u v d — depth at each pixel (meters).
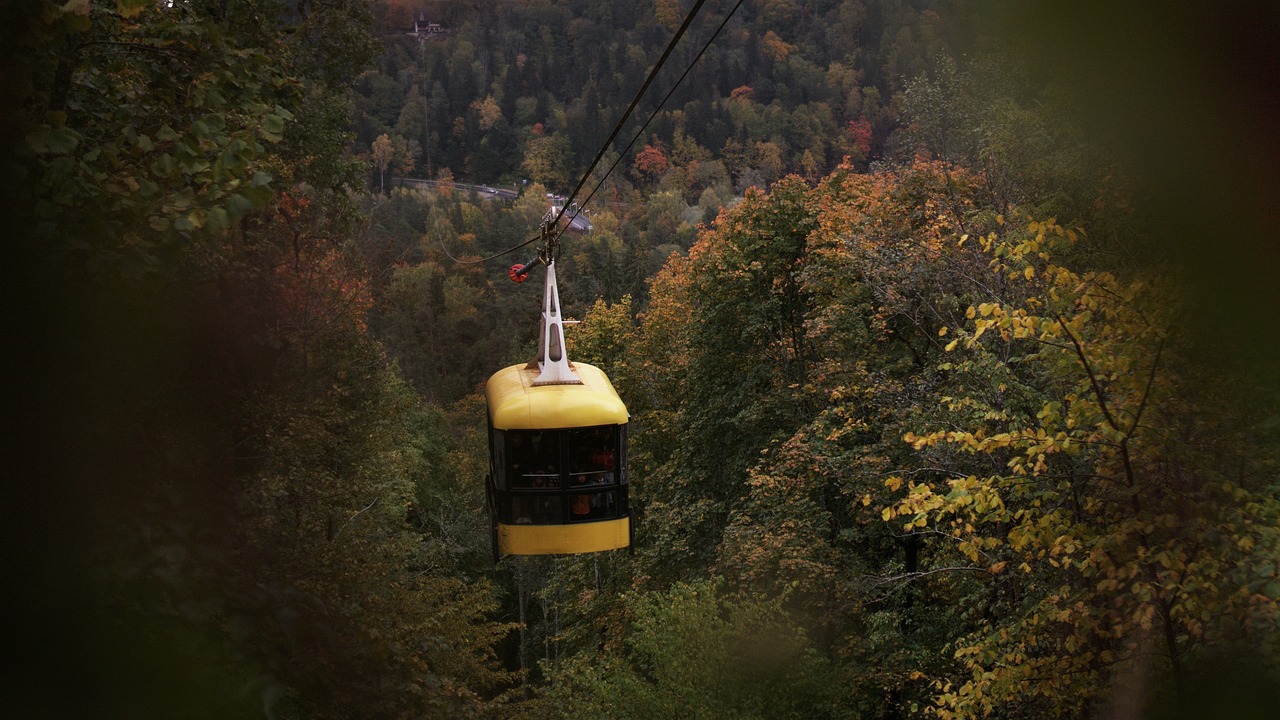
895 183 22.88
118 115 7.43
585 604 33.88
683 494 29.59
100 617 4.34
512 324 112.62
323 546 16.84
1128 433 7.98
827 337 24.00
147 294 6.26
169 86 7.77
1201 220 2.60
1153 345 7.17
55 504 4.58
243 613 5.63
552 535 13.02
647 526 31.22
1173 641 7.95
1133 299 6.65
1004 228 15.13
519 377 14.54
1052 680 10.50
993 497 10.04
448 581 22.50
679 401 36.78
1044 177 12.88
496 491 13.12
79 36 7.45
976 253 16.22
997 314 9.13
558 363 13.66
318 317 23.34
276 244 21.94
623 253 126.75
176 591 4.96
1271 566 7.14
